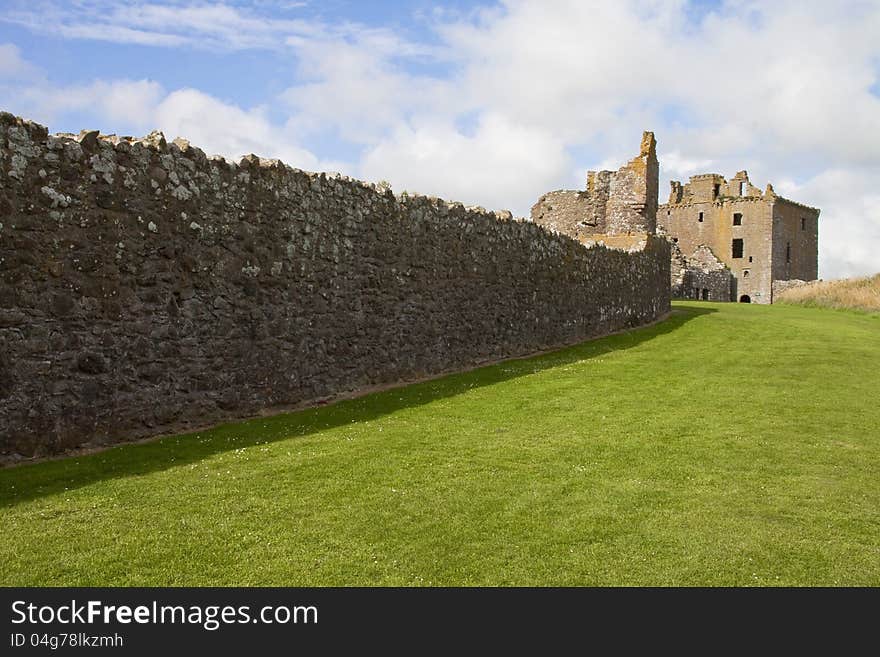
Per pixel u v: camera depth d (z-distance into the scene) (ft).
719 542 20.40
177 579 17.34
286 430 32.09
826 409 38.32
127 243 28.76
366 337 42.75
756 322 87.66
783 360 56.18
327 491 23.72
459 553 19.24
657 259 96.17
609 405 39.24
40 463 25.31
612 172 111.65
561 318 67.41
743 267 245.86
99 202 27.68
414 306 46.88
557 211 114.62
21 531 19.38
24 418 25.35
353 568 18.17
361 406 37.83
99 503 21.70
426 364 48.19
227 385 33.65
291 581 17.44
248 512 21.57
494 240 56.03
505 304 57.93
